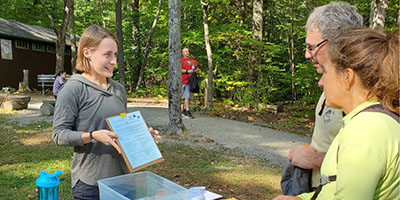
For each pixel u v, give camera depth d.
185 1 14.17
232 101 14.57
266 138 8.17
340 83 1.28
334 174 1.32
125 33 21.02
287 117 11.51
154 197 1.87
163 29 19.05
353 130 1.17
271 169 5.73
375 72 1.19
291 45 20.09
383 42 1.22
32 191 4.40
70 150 6.39
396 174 1.14
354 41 1.24
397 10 12.23
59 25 26.59
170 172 5.30
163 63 19.73
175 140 7.44
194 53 17.31
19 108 11.12
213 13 16.11
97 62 2.17
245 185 4.85
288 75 14.15
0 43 20.14
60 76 10.52
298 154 2.11
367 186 1.10
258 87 13.10
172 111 8.05
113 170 2.19
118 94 2.33
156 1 19.03
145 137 2.02
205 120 10.05
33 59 22.47
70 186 4.59
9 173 5.04
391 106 1.19
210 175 5.23
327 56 1.32
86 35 2.18
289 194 2.20
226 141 7.64
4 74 20.47
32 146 6.61
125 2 22.27
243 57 13.77
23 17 26.77
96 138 1.97
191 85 10.23
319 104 2.10
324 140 2.04
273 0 19.53
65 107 2.10
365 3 12.58
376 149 1.11
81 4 24.70
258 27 13.21
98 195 2.18
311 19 1.79
